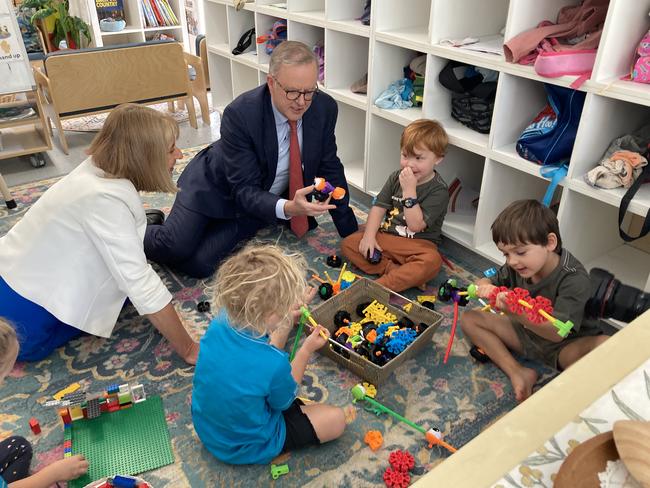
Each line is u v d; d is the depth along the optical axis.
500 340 1.65
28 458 1.27
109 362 1.68
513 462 0.64
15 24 2.69
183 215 2.05
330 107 2.05
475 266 2.17
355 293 1.86
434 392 1.56
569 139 1.71
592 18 1.71
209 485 1.30
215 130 3.54
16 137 3.08
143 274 1.52
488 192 2.00
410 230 2.02
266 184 2.09
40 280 1.57
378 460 1.36
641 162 1.60
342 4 2.42
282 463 1.35
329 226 2.45
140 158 1.47
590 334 1.49
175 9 4.41
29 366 1.67
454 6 1.96
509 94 1.82
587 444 0.61
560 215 1.79
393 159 2.53
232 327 1.21
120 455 1.37
